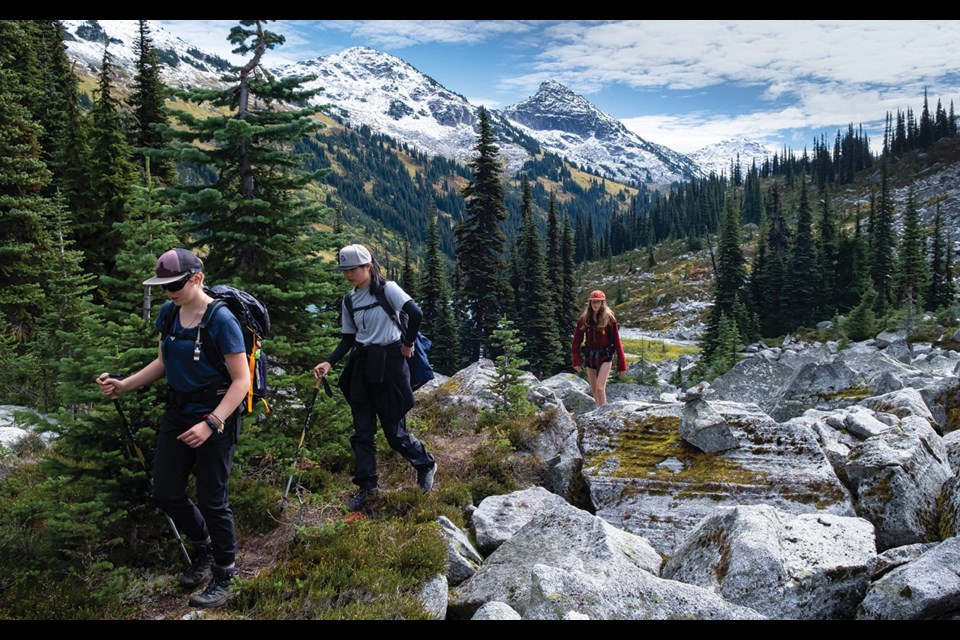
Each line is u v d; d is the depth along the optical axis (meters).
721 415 7.57
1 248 18.44
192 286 4.39
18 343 16.67
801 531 5.30
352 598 4.69
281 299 7.88
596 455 7.70
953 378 10.40
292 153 8.09
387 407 6.29
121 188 24.58
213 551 4.71
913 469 6.58
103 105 26.52
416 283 53.03
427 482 6.64
